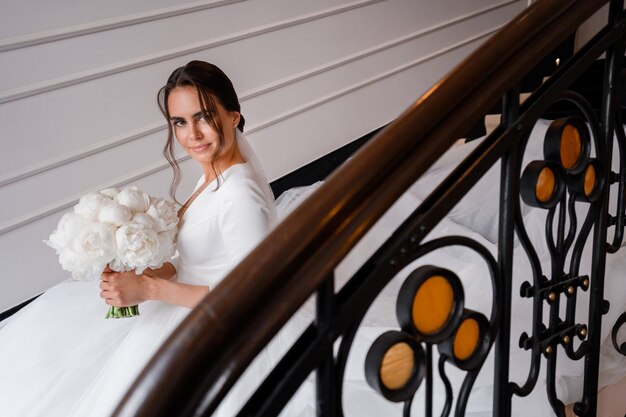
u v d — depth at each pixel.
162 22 3.22
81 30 2.98
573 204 1.19
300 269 0.71
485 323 1.02
